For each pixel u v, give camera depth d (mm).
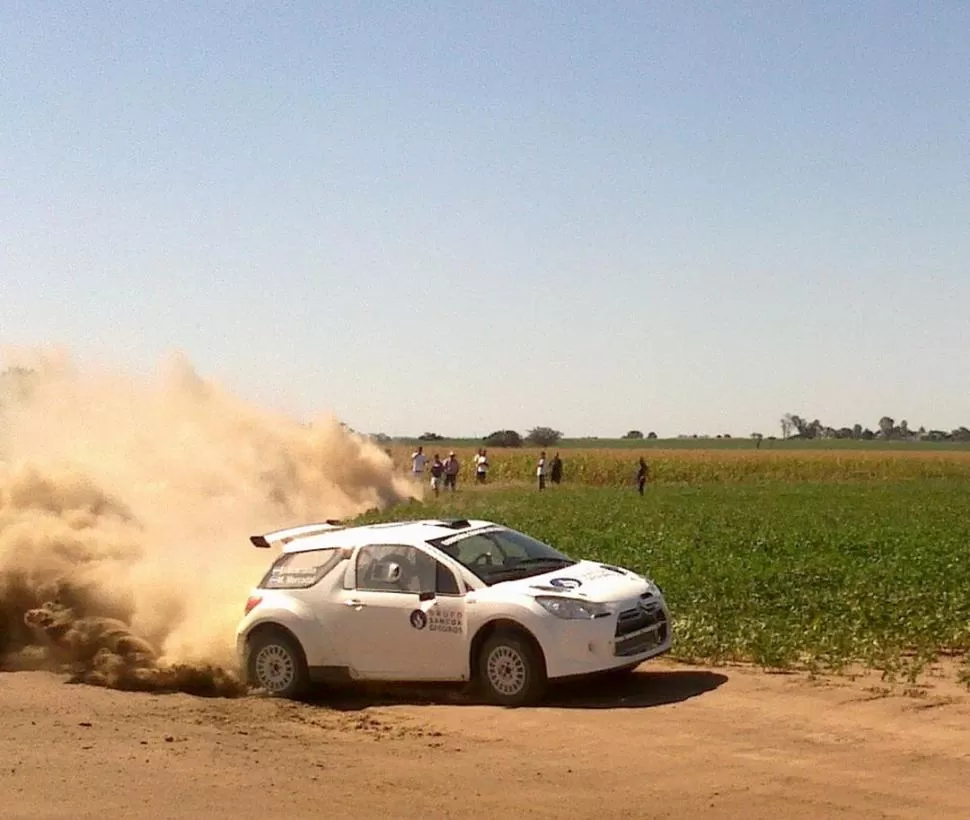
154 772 9266
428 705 12039
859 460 82688
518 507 40156
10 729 10953
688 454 95250
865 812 7723
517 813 7984
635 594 12008
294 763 9578
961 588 18234
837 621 15289
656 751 9578
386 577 12555
